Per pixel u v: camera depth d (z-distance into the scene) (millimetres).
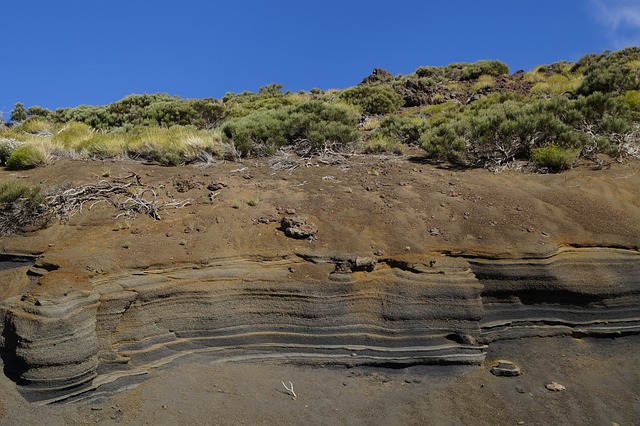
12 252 7434
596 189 9398
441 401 6043
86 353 5754
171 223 8172
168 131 13547
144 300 6500
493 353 6832
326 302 6707
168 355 6348
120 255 7074
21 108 21078
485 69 25438
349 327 6602
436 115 16625
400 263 7230
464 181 10016
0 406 5441
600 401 5984
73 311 5926
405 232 7996
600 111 12062
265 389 6074
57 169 10336
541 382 6324
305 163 11156
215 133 12383
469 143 11719
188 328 6496
